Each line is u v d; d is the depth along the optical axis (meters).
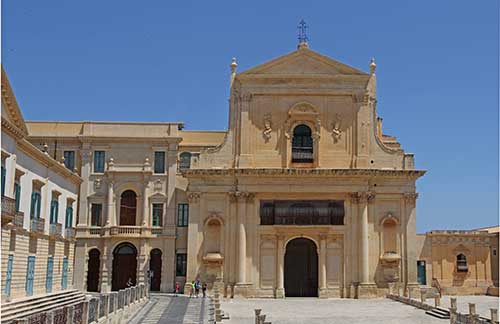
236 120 57.56
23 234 38.28
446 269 62.16
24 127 37.16
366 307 46.41
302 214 55.84
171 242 59.34
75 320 22.17
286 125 57.22
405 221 56.09
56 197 46.75
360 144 56.88
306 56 57.97
